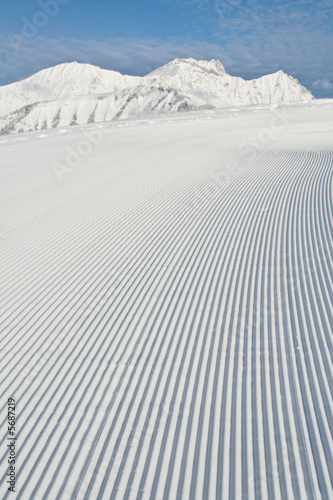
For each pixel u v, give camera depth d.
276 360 5.45
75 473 4.06
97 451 4.28
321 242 9.03
